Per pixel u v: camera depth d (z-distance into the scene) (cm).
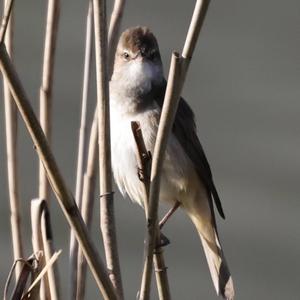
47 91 789
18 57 1484
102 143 665
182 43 1530
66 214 601
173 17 1555
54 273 683
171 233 1332
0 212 1285
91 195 781
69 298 754
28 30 1502
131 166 998
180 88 595
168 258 1313
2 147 1325
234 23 1555
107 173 669
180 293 1291
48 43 785
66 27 1490
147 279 621
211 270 1022
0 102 1297
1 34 558
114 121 1009
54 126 1416
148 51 1020
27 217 1309
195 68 1502
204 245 1053
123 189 1041
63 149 1402
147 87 1008
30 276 717
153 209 617
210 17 1550
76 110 1430
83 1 1513
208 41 1528
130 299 1273
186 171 1047
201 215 1062
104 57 659
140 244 1300
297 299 1320
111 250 672
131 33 1035
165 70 1489
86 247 606
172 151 1041
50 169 589
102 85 659
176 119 1046
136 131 646
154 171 612
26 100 574
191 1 1561
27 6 1517
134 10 1562
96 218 1277
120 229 1303
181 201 1070
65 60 1462
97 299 1259
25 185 1354
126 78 1013
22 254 775
